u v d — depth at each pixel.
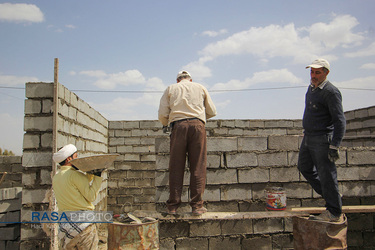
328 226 3.58
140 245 3.32
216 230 4.08
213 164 4.30
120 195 10.27
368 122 8.48
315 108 3.55
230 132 10.13
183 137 3.52
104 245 6.21
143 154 10.62
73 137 6.19
